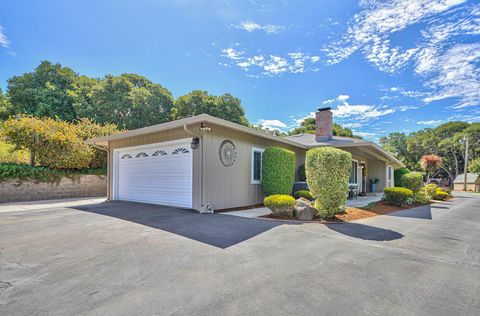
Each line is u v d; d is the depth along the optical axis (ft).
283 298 8.06
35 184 36.06
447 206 34.50
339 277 9.70
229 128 26.96
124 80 88.33
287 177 29.68
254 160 31.19
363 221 20.89
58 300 7.84
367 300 8.02
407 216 24.20
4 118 77.00
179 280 9.29
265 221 19.84
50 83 85.76
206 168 24.58
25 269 10.23
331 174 20.98
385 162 58.34
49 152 36.45
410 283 9.30
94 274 9.77
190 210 24.57
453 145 122.01
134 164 32.53
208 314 7.13
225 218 20.95
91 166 42.45
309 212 20.84
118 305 7.57
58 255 11.84
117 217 20.89
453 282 9.47
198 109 87.40
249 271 10.14
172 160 27.84
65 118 77.82
